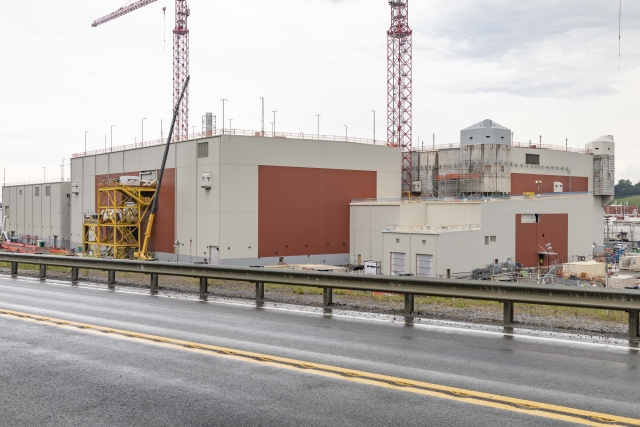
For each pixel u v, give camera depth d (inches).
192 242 2252.7
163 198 2428.6
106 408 309.7
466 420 288.7
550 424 283.6
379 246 2308.1
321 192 2351.1
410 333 498.3
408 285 582.9
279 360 408.8
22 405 315.3
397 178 2588.6
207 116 2684.5
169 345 458.3
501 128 2965.1
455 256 2027.6
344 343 461.7
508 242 2271.2
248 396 328.5
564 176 3299.7
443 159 3085.6
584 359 410.3
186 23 4985.2
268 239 2210.9
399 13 3398.1
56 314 605.6
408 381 355.9
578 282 2124.8
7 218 3981.3
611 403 315.0
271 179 2223.2
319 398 324.2
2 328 530.6
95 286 853.8
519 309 617.0
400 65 3385.8
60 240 3309.5
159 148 2469.2
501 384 349.7
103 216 2628.0
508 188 2942.9
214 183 2142.0
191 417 294.8
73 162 3088.1
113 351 439.5
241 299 705.0
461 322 545.6
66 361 410.6
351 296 721.0
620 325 523.2
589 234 2637.8
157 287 807.7
